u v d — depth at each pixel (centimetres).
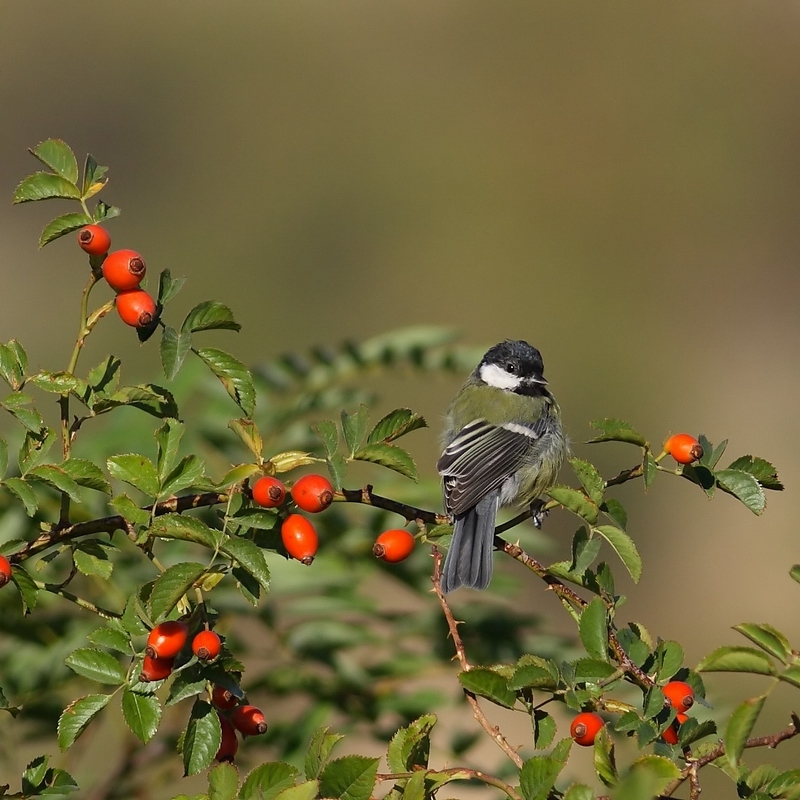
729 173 2161
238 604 541
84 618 536
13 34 2186
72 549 420
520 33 2423
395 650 564
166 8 2261
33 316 1532
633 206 2123
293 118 2189
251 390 430
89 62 2155
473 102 2261
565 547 1227
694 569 1416
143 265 424
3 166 1962
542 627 599
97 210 430
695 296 1952
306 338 1727
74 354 427
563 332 1858
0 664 519
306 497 407
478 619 564
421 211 2023
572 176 2144
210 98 2180
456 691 558
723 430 1675
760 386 1758
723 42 2428
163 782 537
